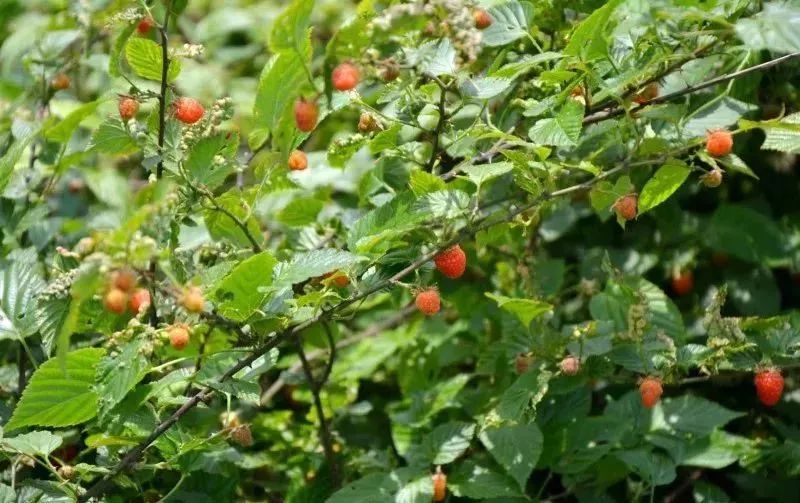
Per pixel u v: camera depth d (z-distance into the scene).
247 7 2.34
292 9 1.52
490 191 1.77
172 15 1.68
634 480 1.81
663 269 1.91
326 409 1.81
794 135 1.68
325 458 1.75
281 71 1.55
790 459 1.71
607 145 1.68
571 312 1.83
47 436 1.61
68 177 2.02
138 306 1.59
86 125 1.96
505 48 1.71
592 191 1.64
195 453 1.67
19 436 1.61
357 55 1.54
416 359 1.84
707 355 1.68
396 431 1.77
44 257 1.81
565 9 1.76
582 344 1.70
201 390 1.64
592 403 1.84
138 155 2.04
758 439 1.77
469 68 1.71
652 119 1.71
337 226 1.76
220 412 1.72
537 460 1.69
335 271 1.63
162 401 1.64
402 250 1.63
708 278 1.92
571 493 1.78
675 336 1.73
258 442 1.80
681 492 1.82
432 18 1.54
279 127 1.57
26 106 1.88
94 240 1.52
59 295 1.60
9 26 2.19
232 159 1.63
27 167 1.84
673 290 1.92
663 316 1.74
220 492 1.71
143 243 1.51
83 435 1.72
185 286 1.54
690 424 1.73
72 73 1.97
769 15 1.57
